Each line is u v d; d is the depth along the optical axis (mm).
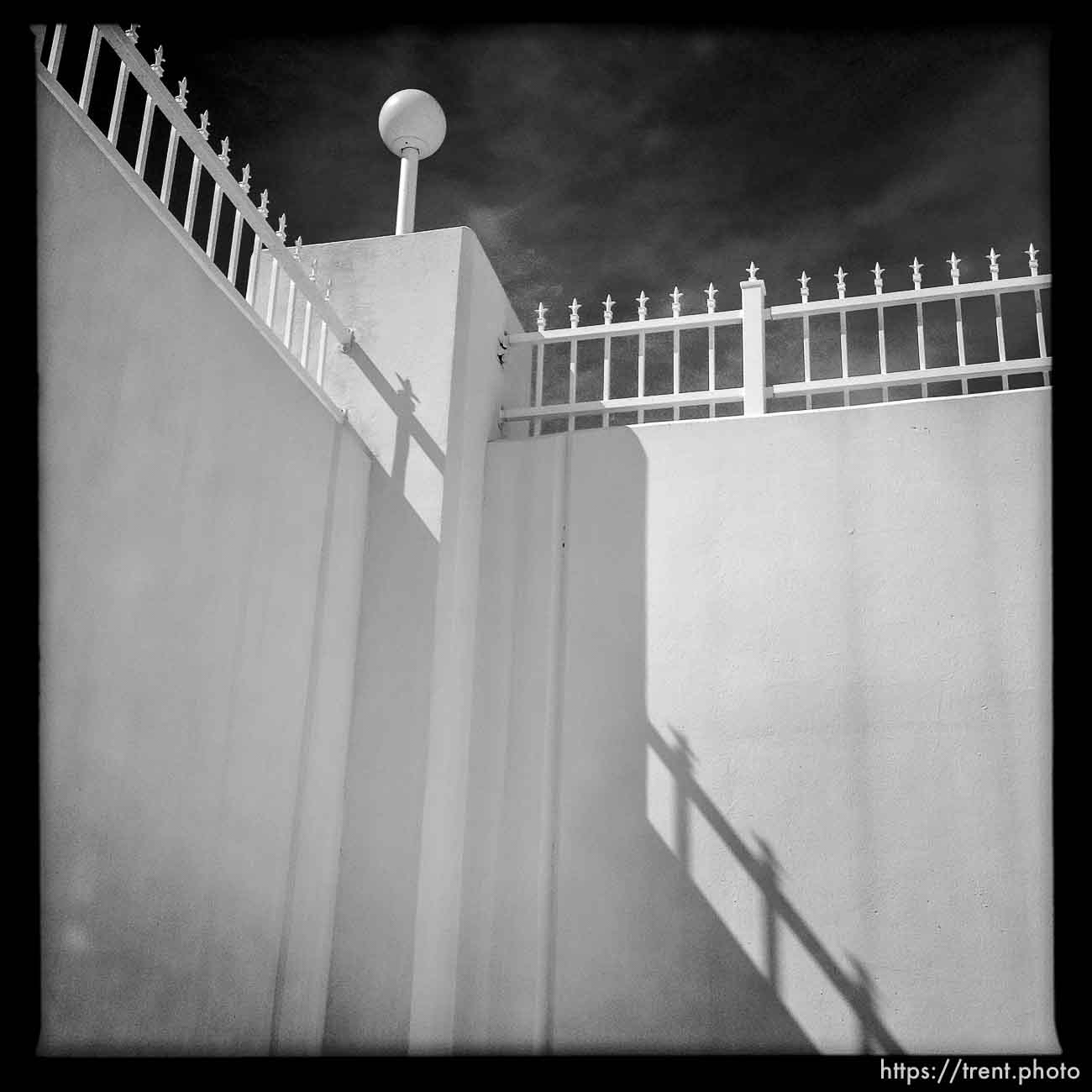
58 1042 3285
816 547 5285
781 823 4910
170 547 3959
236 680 4312
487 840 5164
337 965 4723
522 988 4891
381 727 5055
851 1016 4574
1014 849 4648
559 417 5945
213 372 4320
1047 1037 4379
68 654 3430
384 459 5500
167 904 3818
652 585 5430
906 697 4957
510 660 5445
